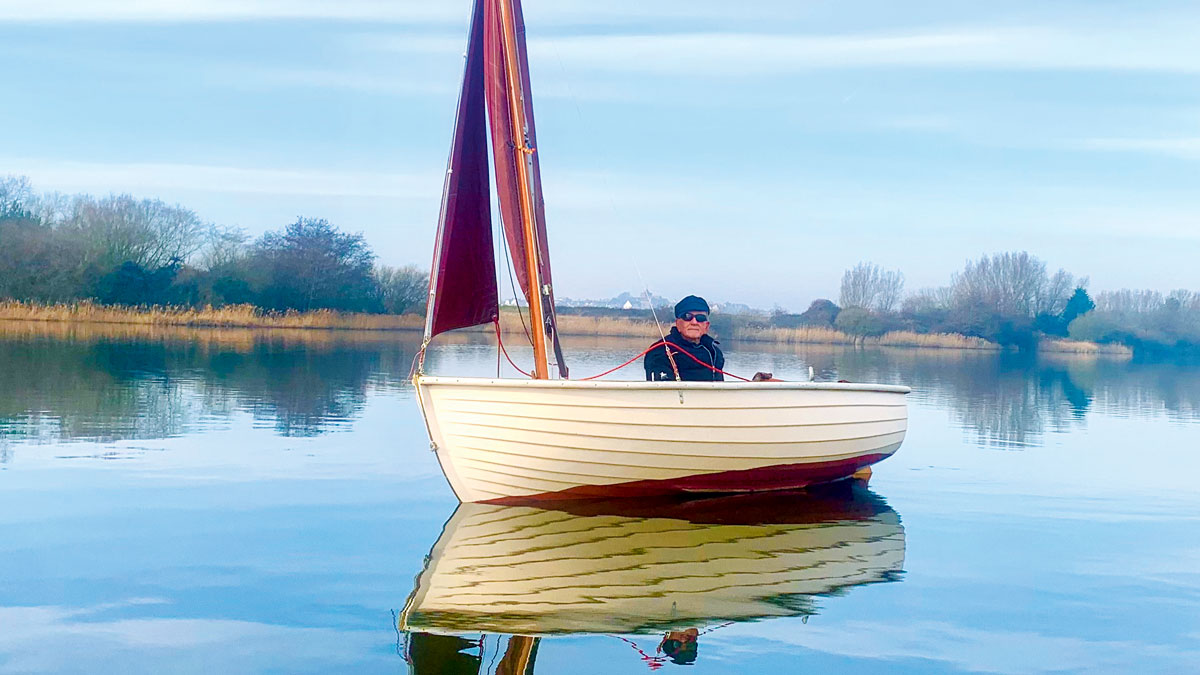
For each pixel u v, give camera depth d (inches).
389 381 711.1
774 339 2023.9
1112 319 2119.8
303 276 1963.6
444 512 297.6
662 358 335.6
